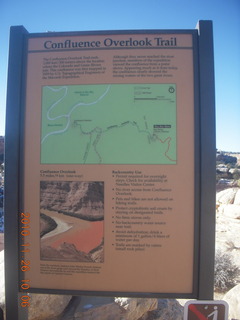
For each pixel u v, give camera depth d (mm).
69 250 2225
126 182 2193
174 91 2213
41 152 2242
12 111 2244
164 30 2250
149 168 2186
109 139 2209
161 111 2205
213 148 2131
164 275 2184
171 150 2189
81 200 2213
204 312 2035
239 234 10555
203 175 2127
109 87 2234
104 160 2205
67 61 2277
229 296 4121
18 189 2234
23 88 2279
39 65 2291
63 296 3219
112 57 2252
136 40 2252
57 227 2227
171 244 2184
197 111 2186
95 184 2205
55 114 2254
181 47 2242
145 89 2221
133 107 2215
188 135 2189
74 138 2229
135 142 2199
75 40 2283
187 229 2176
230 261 7047
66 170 2223
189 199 2176
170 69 2229
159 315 3508
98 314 3090
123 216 2197
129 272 2193
